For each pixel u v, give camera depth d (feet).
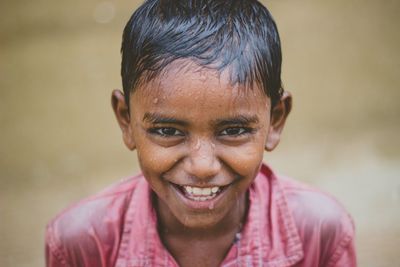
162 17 6.60
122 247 7.77
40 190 14.76
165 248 7.59
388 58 21.62
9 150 17.22
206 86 6.00
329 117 18.17
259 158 6.57
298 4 26.81
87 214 8.05
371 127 17.33
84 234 7.99
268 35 6.82
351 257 8.30
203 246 7.63
